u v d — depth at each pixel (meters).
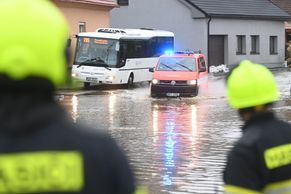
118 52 45.69
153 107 31.97
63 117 3.35
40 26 3.21
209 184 13.38
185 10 66.25
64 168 3.23
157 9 67.81
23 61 3.16
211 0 68.69
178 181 13.70
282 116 26.58
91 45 45.91
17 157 3.20
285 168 5.17
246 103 5.32
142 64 49.34
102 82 45.28
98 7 56.69
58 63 3.30
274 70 73.31
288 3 91.88
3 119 3.21
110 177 3.32
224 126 23.84
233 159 5.12
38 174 3.20
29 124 3.22
